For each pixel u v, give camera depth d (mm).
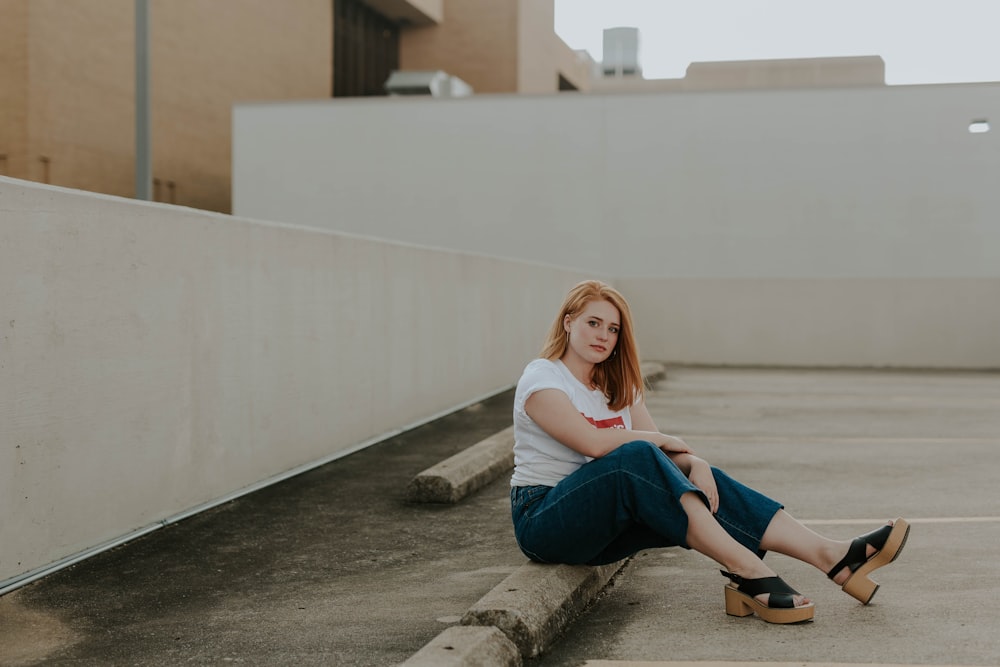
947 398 12047
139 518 4941
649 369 14352
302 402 6770
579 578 3848
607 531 3688
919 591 4023
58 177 22281
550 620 3465
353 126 23469
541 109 22828
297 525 5281
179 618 3717
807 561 3725
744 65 38062
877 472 6977
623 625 3670
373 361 8023
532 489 3898
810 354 17578
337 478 6547
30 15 21484
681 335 18000
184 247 5285
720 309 17859
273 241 6320
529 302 13328
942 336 17188
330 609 3834
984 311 17062
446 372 9930
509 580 3693
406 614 3768
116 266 4680
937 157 21422
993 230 21266
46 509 4223
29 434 4098
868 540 3670
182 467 5320
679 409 10805
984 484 6516
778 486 6473
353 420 7633
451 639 3135
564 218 22797
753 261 22141
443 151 23219
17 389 4016
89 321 4477
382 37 35719
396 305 8539
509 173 22969
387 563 4551
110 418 4664
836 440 8539
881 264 21656
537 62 38562
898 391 12930
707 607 3865
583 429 3746
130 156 24672
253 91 28578
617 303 3906
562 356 3994
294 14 30359
